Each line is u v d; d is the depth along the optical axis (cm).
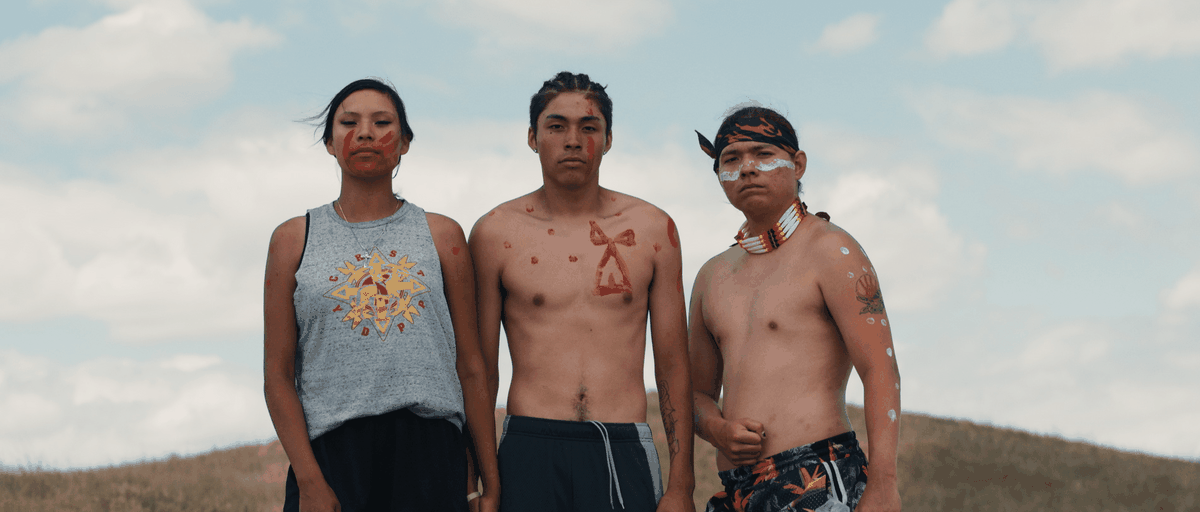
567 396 393
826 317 388
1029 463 1880
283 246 359
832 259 384
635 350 406
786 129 407
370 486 340
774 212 404
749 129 401
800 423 375
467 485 381
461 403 366
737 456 383
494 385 408
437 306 359
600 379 396
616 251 407
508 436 394
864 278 380
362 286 350
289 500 345
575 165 398
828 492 365
